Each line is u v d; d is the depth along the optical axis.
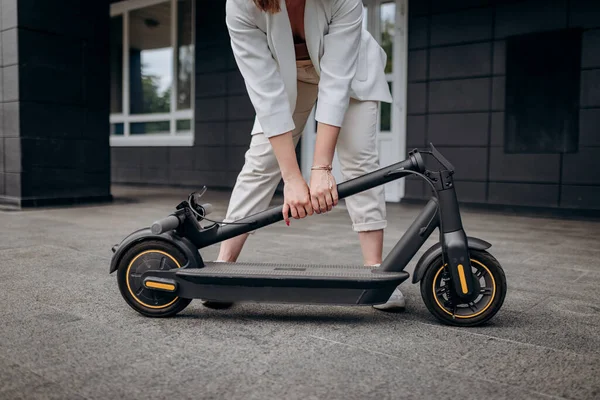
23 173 4.72
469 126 5.30
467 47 5.26
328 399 1.15
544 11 4.83
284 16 1.50
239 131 6.96
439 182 1.59
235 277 1.62
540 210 4.95
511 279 2.35
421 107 5.59
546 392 1.20
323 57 1.57
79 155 5.15
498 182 5.17
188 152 7.53
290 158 1.55
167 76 7.70
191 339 1.51
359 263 2.64
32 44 4.69
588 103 4.69
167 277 1.66
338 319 1.71
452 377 1.27
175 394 1.17
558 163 4.84
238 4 1.50
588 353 1.44
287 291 1.62
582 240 3.46
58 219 4.15
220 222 1.70
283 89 1.55
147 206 5.21
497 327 1.65
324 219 4.38
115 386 1.21
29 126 4.73
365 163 1.85
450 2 5.33
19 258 2.65
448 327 1.64
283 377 1.26
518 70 5.00
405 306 1.86
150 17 7.79
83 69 5.10
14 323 1.63
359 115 1.81
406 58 5.66
